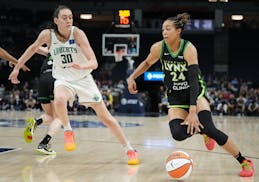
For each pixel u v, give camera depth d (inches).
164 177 167.0
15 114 595.5
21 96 767.1
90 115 607.5
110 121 196.4
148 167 188.9
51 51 190.5
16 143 269.6
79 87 190.1
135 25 919.7
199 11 975.0
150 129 393.4
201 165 195.5
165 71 173.3
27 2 982.4
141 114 671.1
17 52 1001.5
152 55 175.9
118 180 160.2
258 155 231.1
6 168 183.3
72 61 189.3
